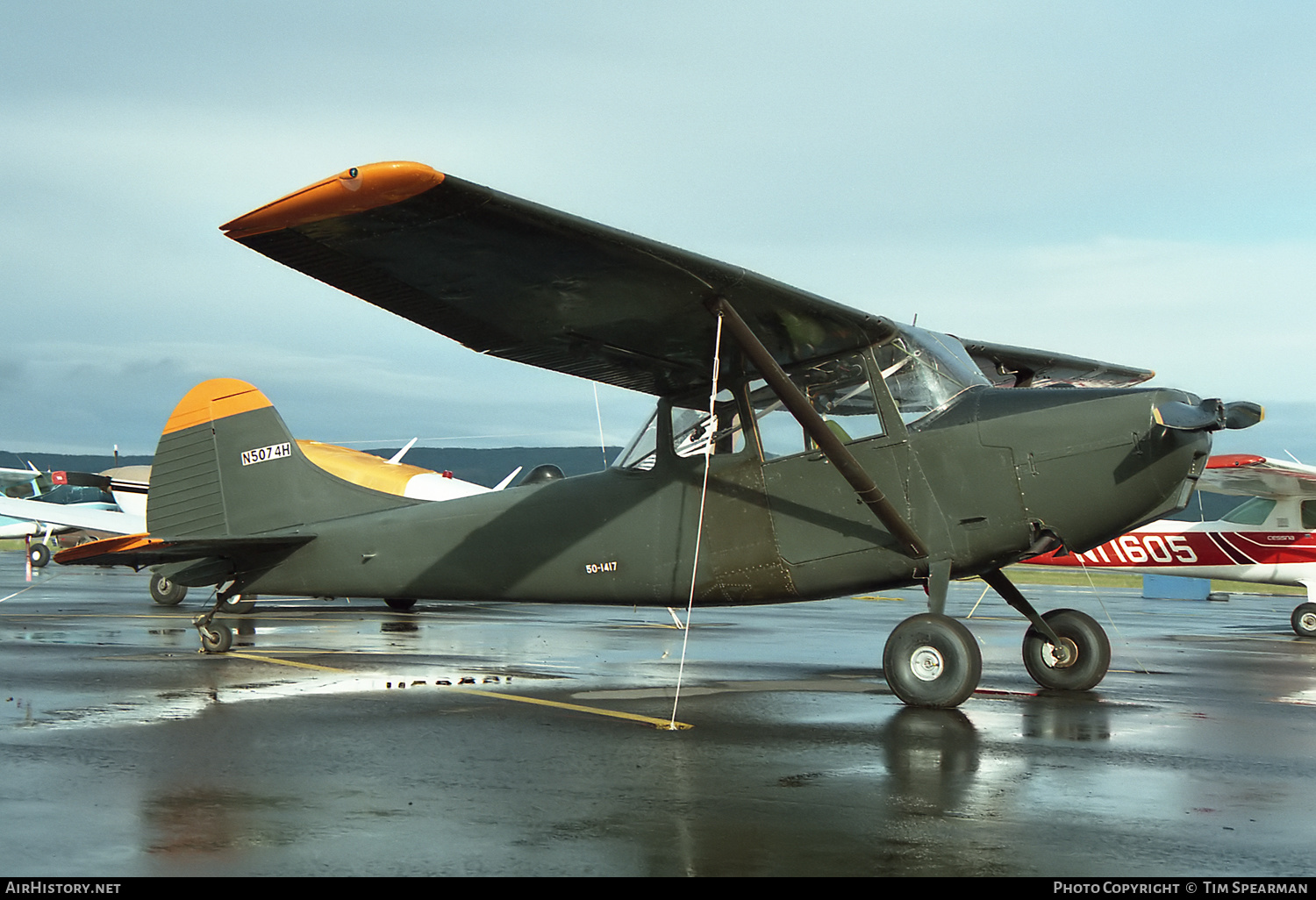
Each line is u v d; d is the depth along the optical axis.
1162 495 6.76
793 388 6.59
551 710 6.55
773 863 3.49
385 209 5.18
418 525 8.98
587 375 7.93
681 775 4.73
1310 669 9.23
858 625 14.08
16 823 3.88
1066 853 3.60
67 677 7.84
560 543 8.34
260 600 18.44
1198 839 3.77
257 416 10.09
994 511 6.96
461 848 3.63
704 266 6.14
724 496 7.70
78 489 35.97
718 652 10.30
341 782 4.56
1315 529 15.06
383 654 9.66
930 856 3.56
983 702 7.02
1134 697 7.30
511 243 5.70
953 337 7.93
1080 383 10.47
